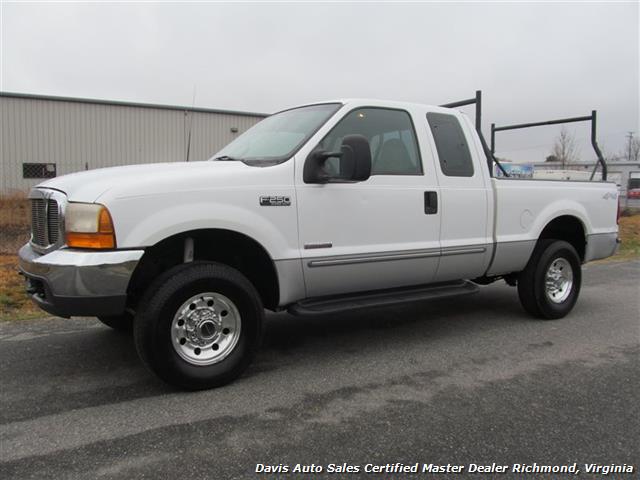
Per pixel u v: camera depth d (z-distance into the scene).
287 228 4.06
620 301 6.96
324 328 5.54
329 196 4.24
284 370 4.29
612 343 5.07
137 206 3.51
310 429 3.27
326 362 4.49
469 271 5.19
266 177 3.98
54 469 2.80
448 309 6.40
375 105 4.66
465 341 5.11
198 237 4.01
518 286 5.91
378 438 3.16
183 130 26.83
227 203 3.80
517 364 4.47
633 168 31.70
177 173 3.72
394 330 5.48
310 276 4.21
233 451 3.00
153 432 3.21
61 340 5.02
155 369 3.67
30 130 24.12
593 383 4.05
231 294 3.88
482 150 5.28
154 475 2.75
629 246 13.77
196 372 3.78
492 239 5.26
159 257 4.08
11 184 23.89
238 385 3.97
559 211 5.81
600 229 6.32
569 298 6.03
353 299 4.57
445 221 4.90
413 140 4.81
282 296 4.15
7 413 3.47
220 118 27.66
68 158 24.89
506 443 3.12
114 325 5.02
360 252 4.39
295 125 4.60
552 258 5.76
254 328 4.01
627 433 3.25
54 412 3.49
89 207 3.43
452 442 3.12
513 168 13.71
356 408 3.58
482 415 3.48
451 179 4.96
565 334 5.37
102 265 3.40
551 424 3.36
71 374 4.17
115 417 3.41
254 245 4.01
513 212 5.42
